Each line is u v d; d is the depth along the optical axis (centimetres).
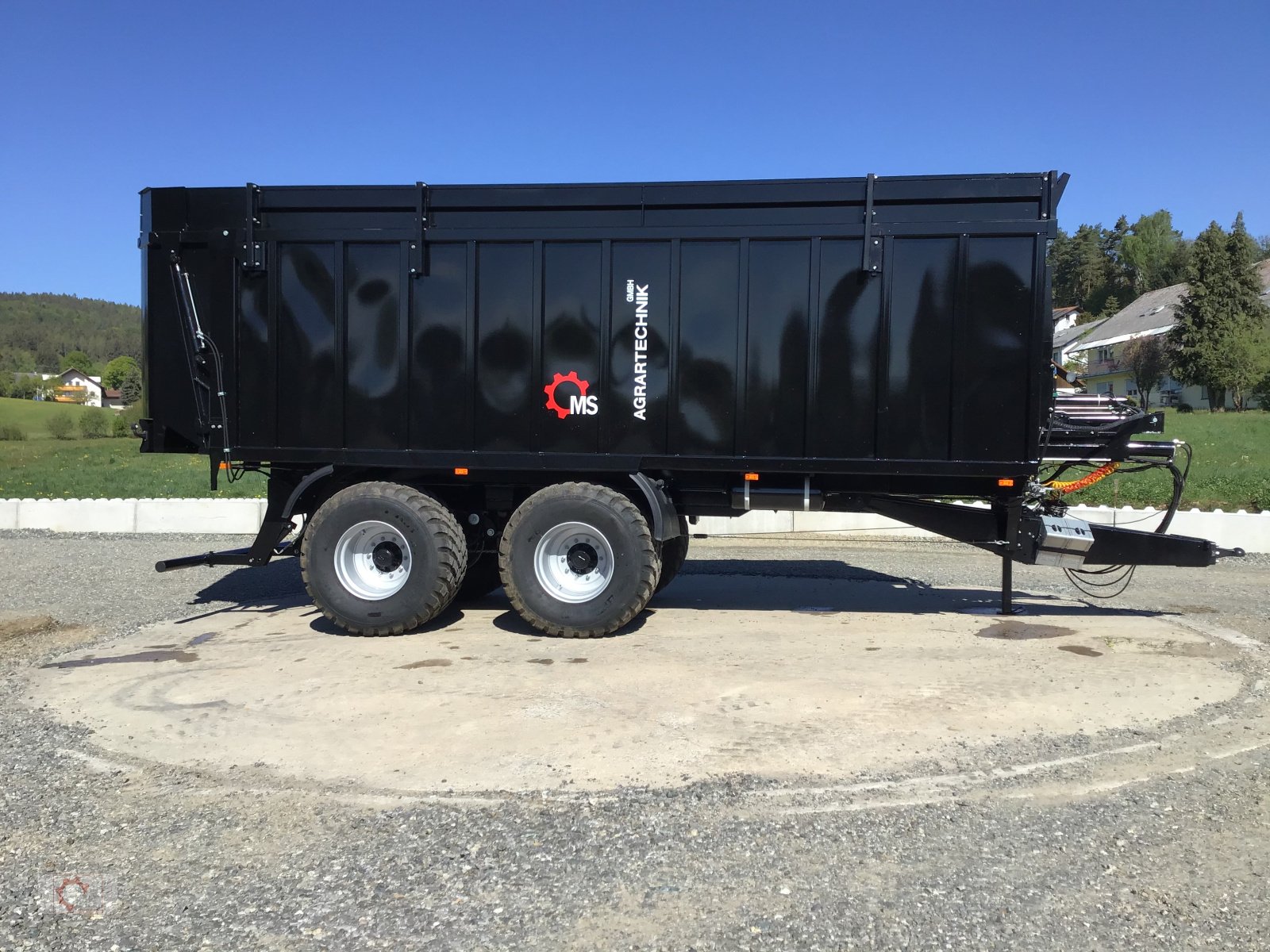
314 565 695
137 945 287
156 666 609
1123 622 741
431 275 686
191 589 909
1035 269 630
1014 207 632
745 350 660
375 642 678
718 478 705
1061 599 851
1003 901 311
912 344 644
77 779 420
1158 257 10256
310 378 702
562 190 670
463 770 426
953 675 578
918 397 646
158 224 712
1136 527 1180
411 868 336
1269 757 442
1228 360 4603
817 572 1007
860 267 647
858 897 314
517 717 497
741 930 294
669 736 467
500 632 709
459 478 718
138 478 1975
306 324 699
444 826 369
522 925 297
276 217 698
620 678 573
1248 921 298
